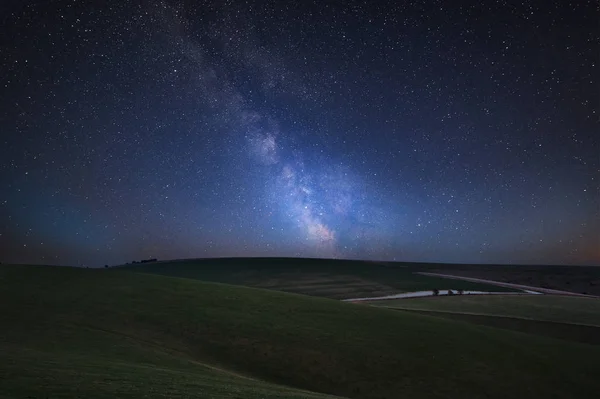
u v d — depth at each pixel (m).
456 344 40.91
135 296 49.22
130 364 27.52
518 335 46.72
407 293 88.12
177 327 40.47
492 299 79.00
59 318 40.09
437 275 111.06
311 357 36.00
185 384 22.31
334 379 33.03
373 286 96.44
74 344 33.03
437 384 33.28
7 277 53.75
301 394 24.30
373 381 33.09
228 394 20.86
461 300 77.94
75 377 21.11
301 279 107.50
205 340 38.09
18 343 31.88
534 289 94.94
